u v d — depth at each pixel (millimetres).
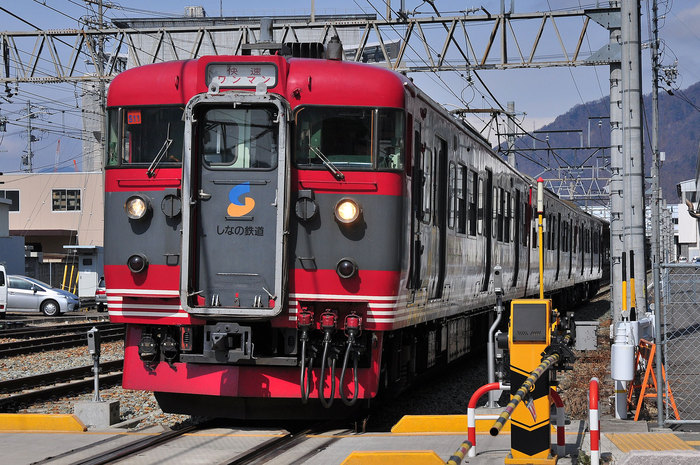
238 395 10398
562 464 8477
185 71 10664
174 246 10539
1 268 34719
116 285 10758
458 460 5238
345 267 10352
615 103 24984
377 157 10500
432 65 28375
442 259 13766
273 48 12109
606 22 24641
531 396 8133
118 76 11062
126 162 10812
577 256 36438
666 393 11008
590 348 19734
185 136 10320
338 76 10570
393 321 10617
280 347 10797
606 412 12562
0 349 22531
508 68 27672
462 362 20234
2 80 31219
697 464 7832
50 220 64438
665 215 63031
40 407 13688
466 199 15812
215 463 8570
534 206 25094
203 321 10430
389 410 13461
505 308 22094
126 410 13398
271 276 10344
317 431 10742
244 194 10414
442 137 13617
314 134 10523
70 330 29047
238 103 10336
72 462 8539
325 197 10469
